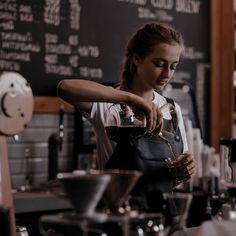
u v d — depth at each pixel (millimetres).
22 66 3881
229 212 1564
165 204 1495
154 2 4559
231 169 1930
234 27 4918
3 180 1613
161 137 1996
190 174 1923
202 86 4828
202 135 4527
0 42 3797
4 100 1587
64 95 1987
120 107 1973
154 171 1912
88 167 3943
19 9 3867
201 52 4836
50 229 1685
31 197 3361
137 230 1497
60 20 4047
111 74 4289
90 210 1327
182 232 1550
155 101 2221
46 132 4020
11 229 1446
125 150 1947
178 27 4699
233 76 4883
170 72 2086
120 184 1501
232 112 4867
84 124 3979
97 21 4230
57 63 4031
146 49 2068
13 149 3859
